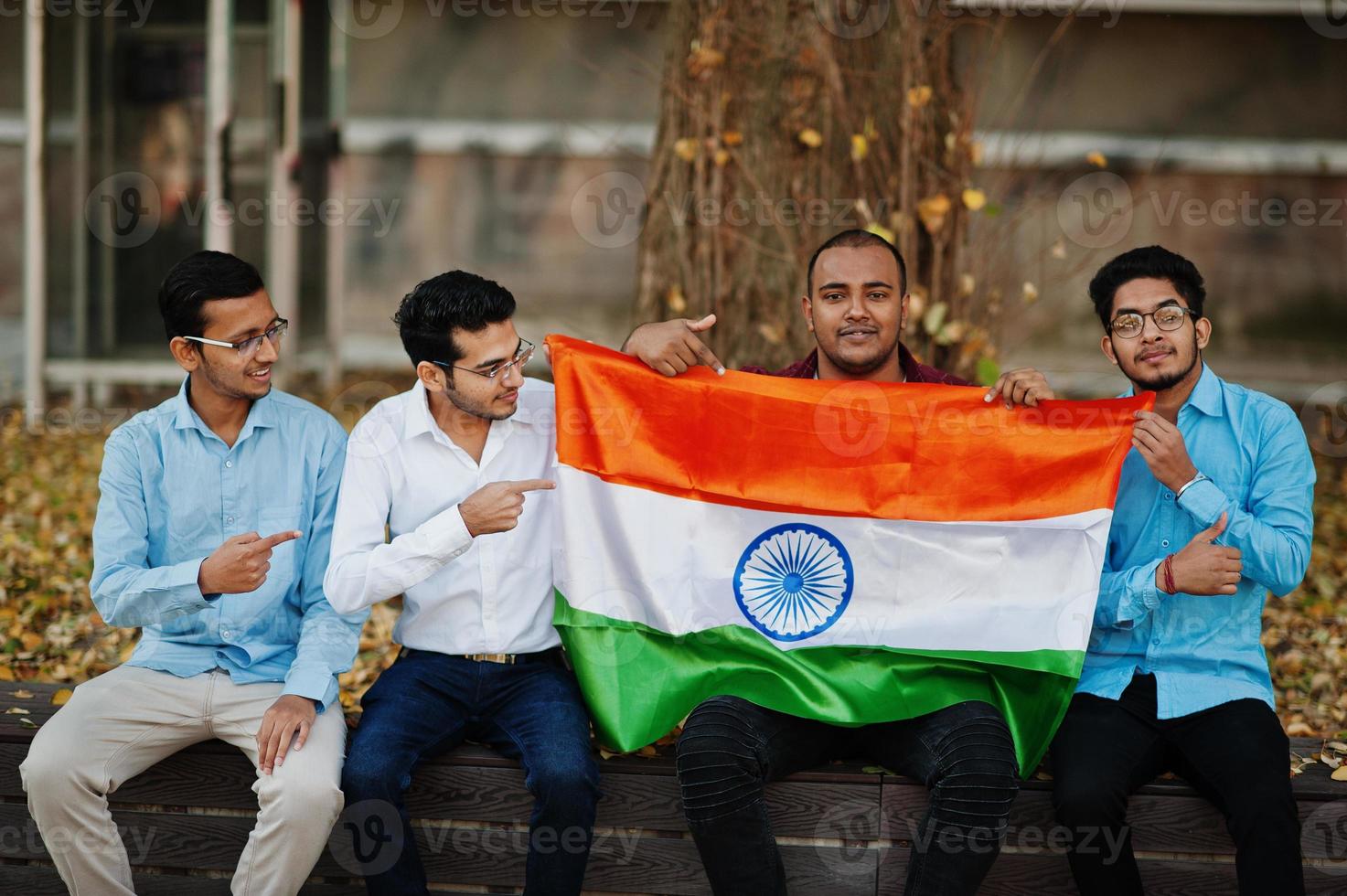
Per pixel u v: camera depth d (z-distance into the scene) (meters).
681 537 2.99
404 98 11.35
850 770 2.86
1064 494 2.88
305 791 2.63
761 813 2.66
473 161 11.39
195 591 2.70
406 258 11.56
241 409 2.97
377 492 2.90
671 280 4.70
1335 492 6.52
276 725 2.69
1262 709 2.73
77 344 7.71
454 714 2.87
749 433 3.00
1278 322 11.11
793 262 4.55
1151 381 2.85
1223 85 10.85
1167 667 2.82
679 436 3.01
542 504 2.96
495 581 2.90
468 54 11.26
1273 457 2.85
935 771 2.69
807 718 2.82
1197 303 2.88
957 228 4.66
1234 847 2.76
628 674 2.91
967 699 2.81
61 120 7.55
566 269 11.45
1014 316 5.83
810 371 3.34
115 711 2.76
